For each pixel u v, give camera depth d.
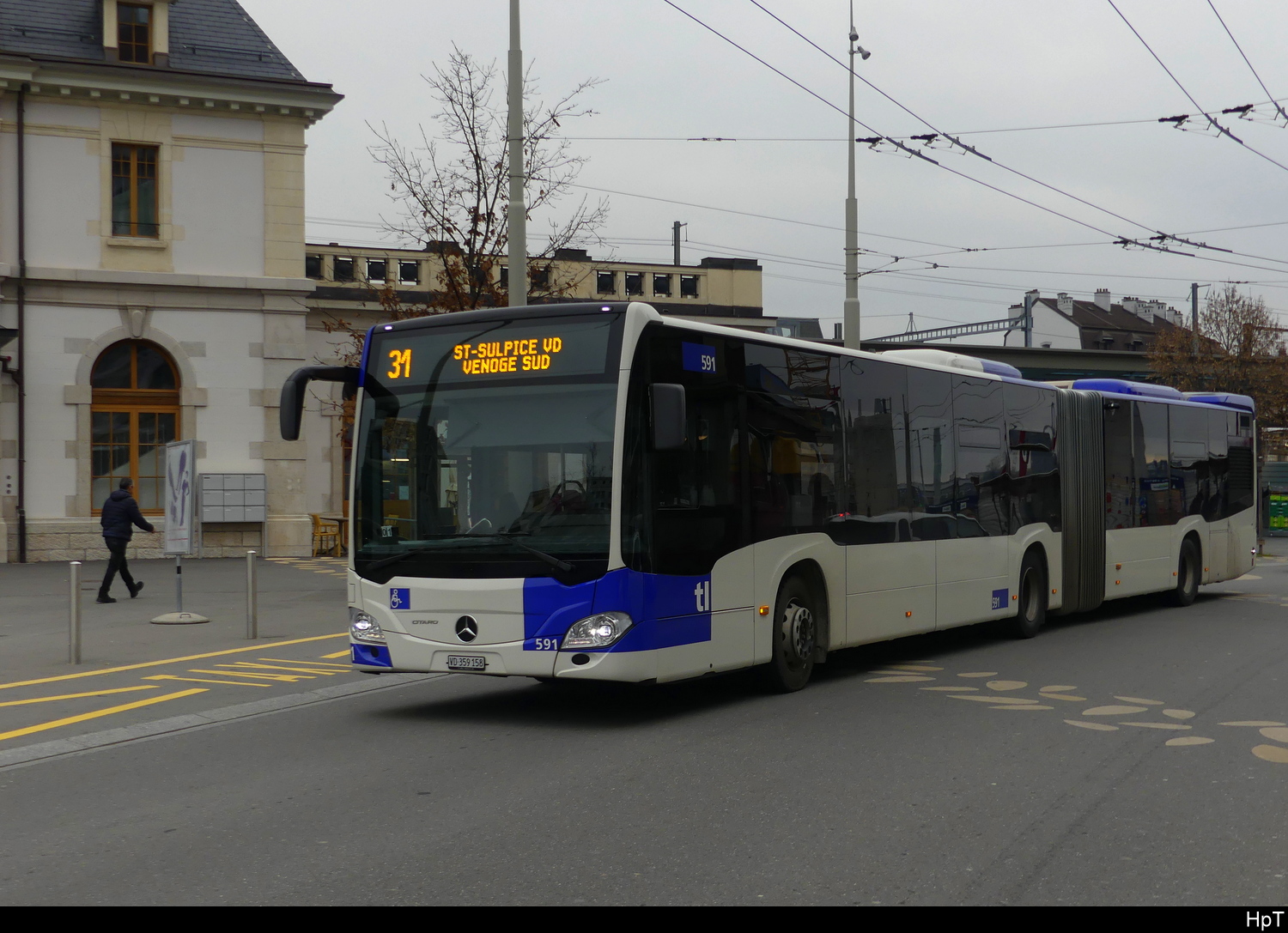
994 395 14.60
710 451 9.84
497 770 7.77
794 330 51.97
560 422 9.22
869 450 12.07
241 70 28.67
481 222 19.78
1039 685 11.25
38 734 9.08
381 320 32.50
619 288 39.03
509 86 16.97
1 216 26.81
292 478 28.91
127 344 27.97
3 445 26.77
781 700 10.45
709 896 5.20
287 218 28.95
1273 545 41.53
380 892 5.29
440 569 9.40
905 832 6.23
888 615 12.24
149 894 5.29
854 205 23.28
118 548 19.03
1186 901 5.13
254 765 8.00
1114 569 17.28
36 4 27.80
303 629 15.55
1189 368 45.41
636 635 8.98
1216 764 7.84
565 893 5.25
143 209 28.11
